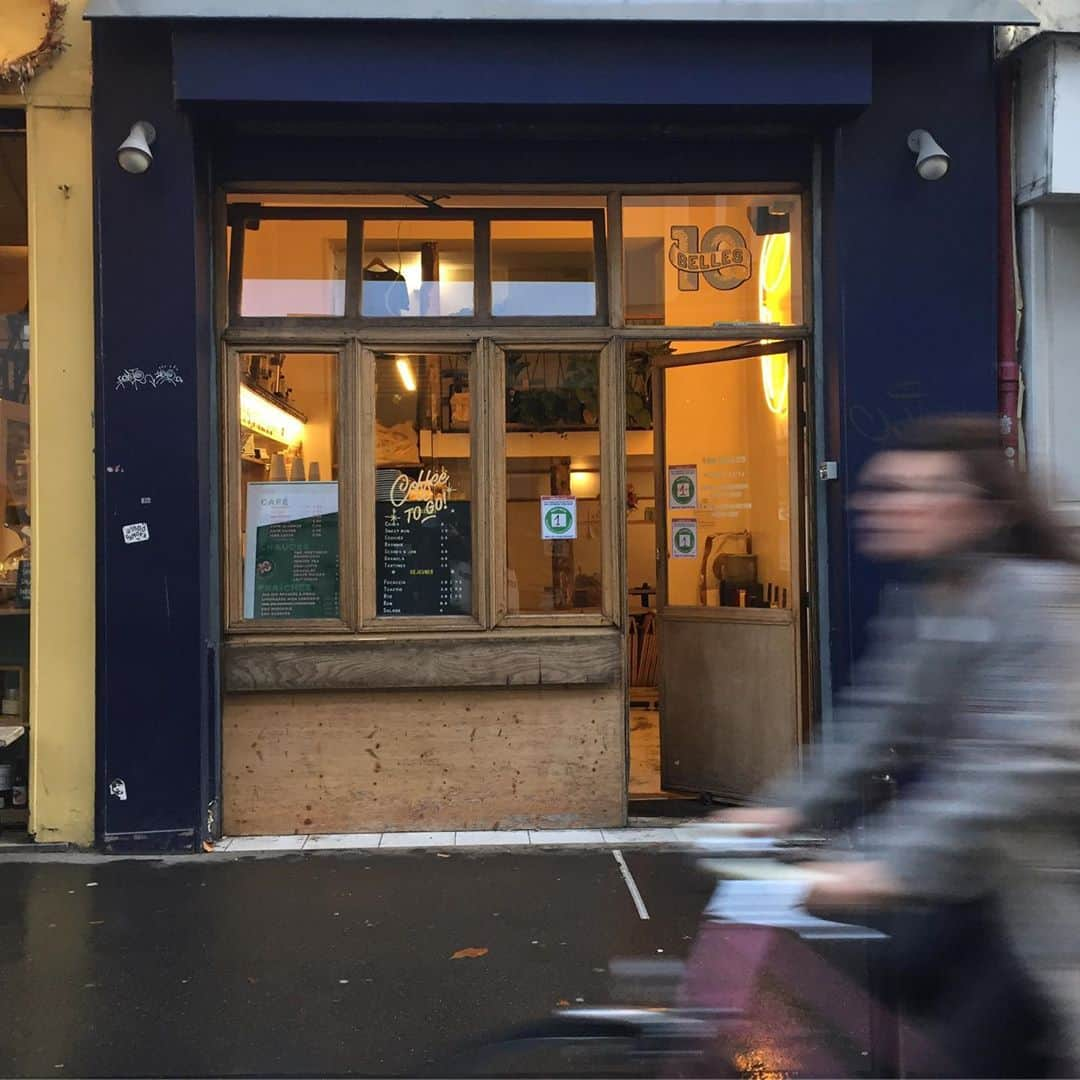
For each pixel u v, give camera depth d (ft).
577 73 16.16
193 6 15.52
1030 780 6.36
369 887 14.83
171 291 16.37
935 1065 6.73
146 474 16.33
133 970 12.03
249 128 17.21
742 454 19.02
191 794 16.40
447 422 17.98
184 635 16.37
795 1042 9.30
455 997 11.29
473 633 17.58
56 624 16.55
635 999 11.06
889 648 7.55
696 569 19.65
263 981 11.72
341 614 17.62
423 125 17.16
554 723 17.63
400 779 17.46
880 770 7.11
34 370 16.56
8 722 17.43
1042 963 6.34
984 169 17.12
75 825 16.57
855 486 16.84
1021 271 17.44
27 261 17.57
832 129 17.21
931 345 17.07
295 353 17.85
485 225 18.16
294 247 17.98
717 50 16.21
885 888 6.75
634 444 20.21
